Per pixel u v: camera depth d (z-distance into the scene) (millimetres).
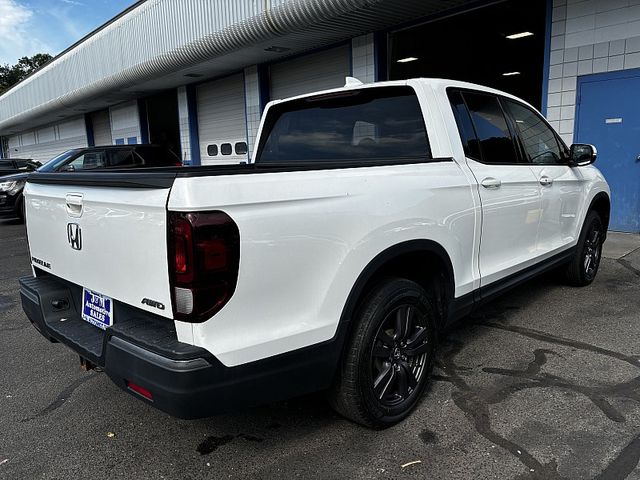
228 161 15867
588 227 4945
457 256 3045
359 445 2562
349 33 10633
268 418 2852
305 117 3830
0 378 3510
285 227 2107
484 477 2277
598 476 2256
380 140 3375
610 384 3096
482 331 4055
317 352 2275
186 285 1916
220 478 2344
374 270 2477
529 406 2867
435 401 2959
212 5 11508
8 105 28859
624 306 4539
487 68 15352
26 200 3178
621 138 7500
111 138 22906
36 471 2438
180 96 17109
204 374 1936
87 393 3250
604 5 7352
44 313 2811
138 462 2488
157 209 1973
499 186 3418
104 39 16656
